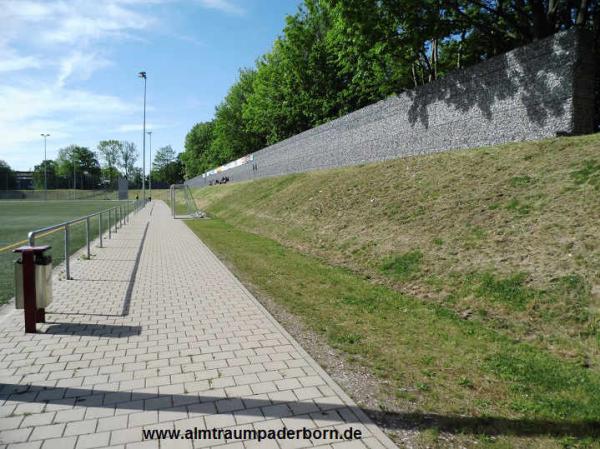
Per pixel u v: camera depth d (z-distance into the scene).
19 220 27.84
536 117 11.79
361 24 16.58
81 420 3.44
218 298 7.43
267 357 4.76
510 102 12.59
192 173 103.25
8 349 4.95
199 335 5.50
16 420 3.42
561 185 8.32
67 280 8.89
